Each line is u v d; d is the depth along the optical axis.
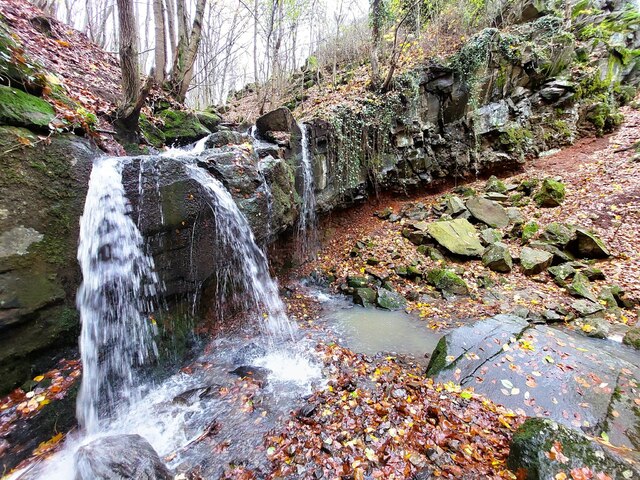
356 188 10.29
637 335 5.00
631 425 3.30
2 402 3.24
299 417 3.62
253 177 5.96
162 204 4.50
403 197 11.60
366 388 4.13
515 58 11.57
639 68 13.77
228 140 7.07
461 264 8.08
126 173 4.21
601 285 6.57
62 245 3.72
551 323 5.77
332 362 4.83
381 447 3.09
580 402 3.57
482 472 2.71
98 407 3.80
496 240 8.56
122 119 6.31
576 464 2.46
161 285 4.65
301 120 9.56
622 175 9.62
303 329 6.02
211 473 2.96
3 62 4.01
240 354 5.11
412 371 4.59
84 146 4.24
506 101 11.78
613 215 8.30
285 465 2.98
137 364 4.34
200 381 4.45
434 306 6.72
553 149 12.32
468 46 11.09
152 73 6.43
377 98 10.40
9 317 3.24
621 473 2.38
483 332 4.83
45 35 8.15
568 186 9.99
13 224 3.35
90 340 3.92
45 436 3.26
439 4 12.45
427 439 3.15
